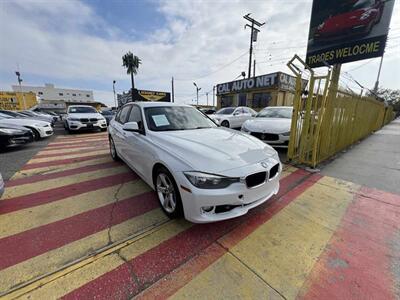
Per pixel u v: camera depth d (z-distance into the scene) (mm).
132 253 2066
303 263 1956
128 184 3732
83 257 2000
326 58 5895
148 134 3092
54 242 2199
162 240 2256
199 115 4012
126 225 2518
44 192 3398
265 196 2520
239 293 1648
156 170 2779
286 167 4738
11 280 1734
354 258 2020
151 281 1754
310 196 3328
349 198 3273
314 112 4523
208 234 2361
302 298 1609
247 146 2748
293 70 4570
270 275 1820
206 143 2670
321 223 2598
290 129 5078
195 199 2143
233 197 2174
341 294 1641
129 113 4082
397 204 3090
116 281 1748
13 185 3676
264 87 17312
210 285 1718
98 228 2455
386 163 5234
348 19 5367
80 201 3100
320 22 5930
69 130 10945
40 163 5031
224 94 21797
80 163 5035
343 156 5965
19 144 6391
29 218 2639
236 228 2479
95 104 51906
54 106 44594
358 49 5258
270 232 2408
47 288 1671
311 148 4766
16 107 25672
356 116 7504
